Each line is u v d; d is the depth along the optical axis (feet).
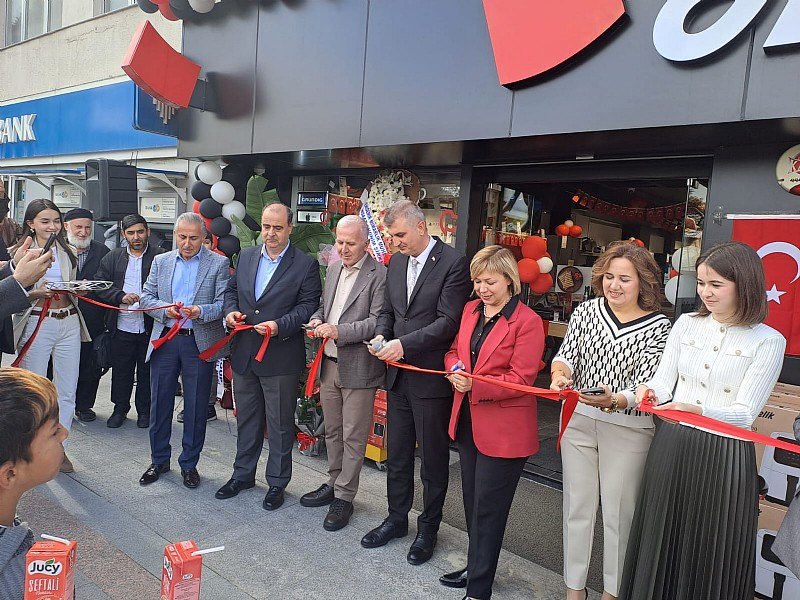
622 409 7.32
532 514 11.65
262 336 11.07
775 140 10.28
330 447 11.34
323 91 14.87
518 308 8.22
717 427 6.09
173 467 12.86
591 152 12.82
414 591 8.70
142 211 25.77
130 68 15.20
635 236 22.97
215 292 12.06
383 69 13.70
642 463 7.59
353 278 10.82
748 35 9.18
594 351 7.84
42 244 12.03
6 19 33.94
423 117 13.07
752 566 6.52
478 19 12.16
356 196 18.44
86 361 15.31
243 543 9.84
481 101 12.16
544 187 18.30
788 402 8.58
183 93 16.62
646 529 6.98
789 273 9.61
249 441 11.71
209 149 17.57
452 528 10.80
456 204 16.34
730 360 6.59
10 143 33.04
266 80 16.11
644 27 10.12
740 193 10.77
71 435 14.57
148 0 17.92
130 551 9.37
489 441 7.94
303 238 15.96
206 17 17.37
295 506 11.32
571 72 10.96
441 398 9.28
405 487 10.07
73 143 28.43
